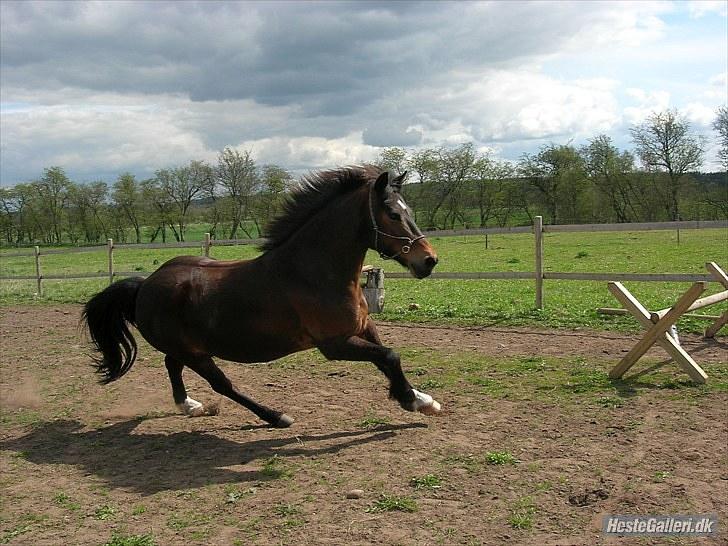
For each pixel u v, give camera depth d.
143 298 5.85
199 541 3.68
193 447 5.40
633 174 45.06
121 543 3.68
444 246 35.88
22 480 4.87
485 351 8.12
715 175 41.97
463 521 3.71
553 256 25.70
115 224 51.62
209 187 51.78
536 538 3.48
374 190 5.14
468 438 5.07
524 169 48.31
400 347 8.70
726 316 7.84
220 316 5.45
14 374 8.50
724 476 4.11
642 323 6.25
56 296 16.58
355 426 5.62
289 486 4.39
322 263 5.22
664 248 26.75
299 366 8.02
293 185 5.59
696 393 5.80
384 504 3.95
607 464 4.40
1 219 51.03
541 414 5.55
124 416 6.43
